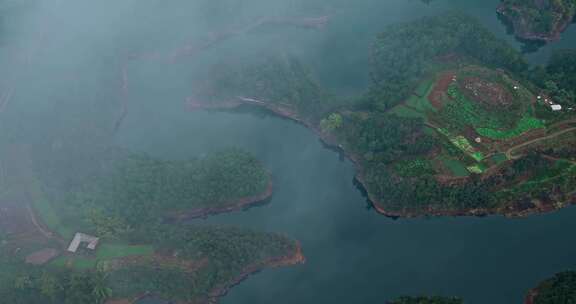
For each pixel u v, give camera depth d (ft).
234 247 548.31
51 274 541.34
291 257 566.77
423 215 598.34
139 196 600.39
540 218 578.66
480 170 603.26
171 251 555.69
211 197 607.37
